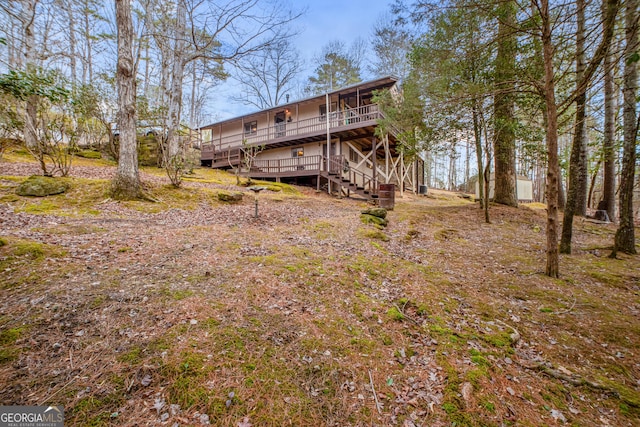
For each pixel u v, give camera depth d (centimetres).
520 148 942
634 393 231
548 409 210
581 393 229
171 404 178
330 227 704
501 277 475
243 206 867
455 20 658
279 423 175
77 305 265
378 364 241
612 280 457
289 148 1867
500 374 240
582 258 573
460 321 326
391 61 2309
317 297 343
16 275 305
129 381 189
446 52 636
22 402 167
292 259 452
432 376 231
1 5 809
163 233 524
